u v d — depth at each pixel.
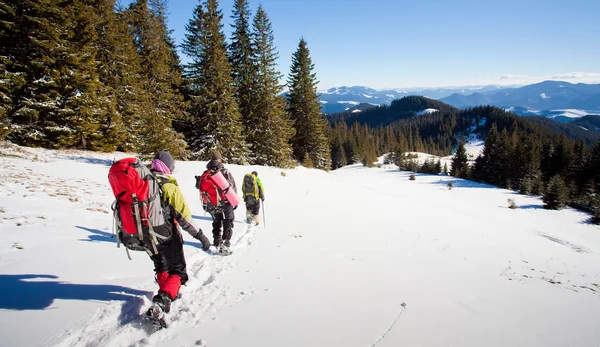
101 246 4.38
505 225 21.14
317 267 4.60
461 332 2.99
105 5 22.47
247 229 7.15
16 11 15.22
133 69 24.64
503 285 5.12
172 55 33.47
